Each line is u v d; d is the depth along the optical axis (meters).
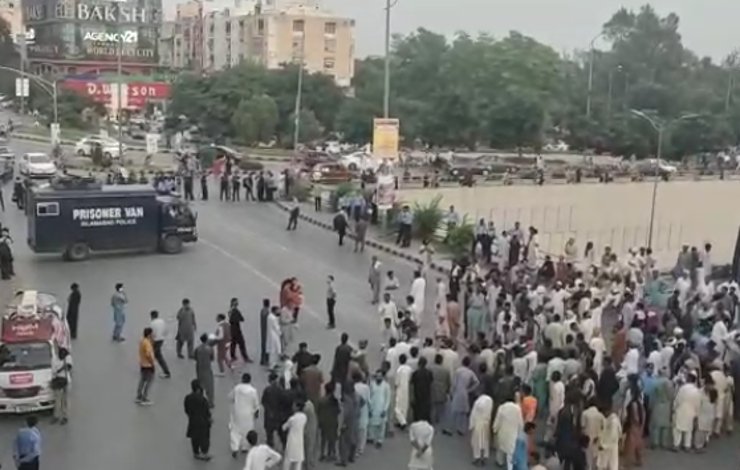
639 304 25.39
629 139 94.69
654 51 145.50
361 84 110.38
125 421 20.12
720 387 20.39
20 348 20.41
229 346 23.91
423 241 40.69
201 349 20.58
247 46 140.38
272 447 18.55
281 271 35.12
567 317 23.78
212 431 19.72
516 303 25.45
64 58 154.00
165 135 93.31
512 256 36.16
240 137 89.19
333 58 138.62
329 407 18.25
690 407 19.58
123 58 157.75
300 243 40.72
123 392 21.88
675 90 115.88
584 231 62.50
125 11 159.38
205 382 20.52
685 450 19.91
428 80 96.19
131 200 36.69
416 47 99.94
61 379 19.83
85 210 35.84
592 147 95.69
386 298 25.73
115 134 99.00
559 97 96.12
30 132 96.56
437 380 20.17
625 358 21.67
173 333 26.64
